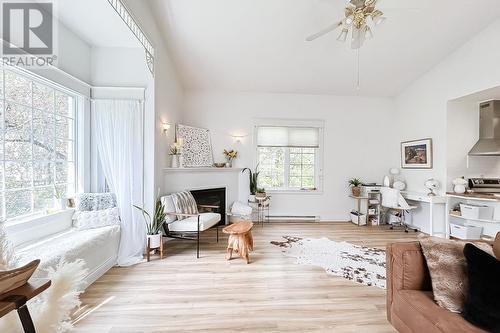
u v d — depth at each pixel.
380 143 5.43
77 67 2.98
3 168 2.20
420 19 3.34
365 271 2.80
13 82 2.29
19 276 0.96
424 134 4.62
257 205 5.09
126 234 3.07
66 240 2.38
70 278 1.30
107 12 2.55
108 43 3.18
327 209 5.38
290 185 5.43
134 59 3.27
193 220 3.43
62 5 2.44
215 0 3.04
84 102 3.11
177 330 1.78
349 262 3.06
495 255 1.50
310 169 5.43
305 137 5.36
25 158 2.42
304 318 1.93
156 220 3.15
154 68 3.29
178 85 4.60
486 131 4.02
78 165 3.08
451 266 1.46
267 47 3.89
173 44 3.80
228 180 5.00
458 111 4.15
